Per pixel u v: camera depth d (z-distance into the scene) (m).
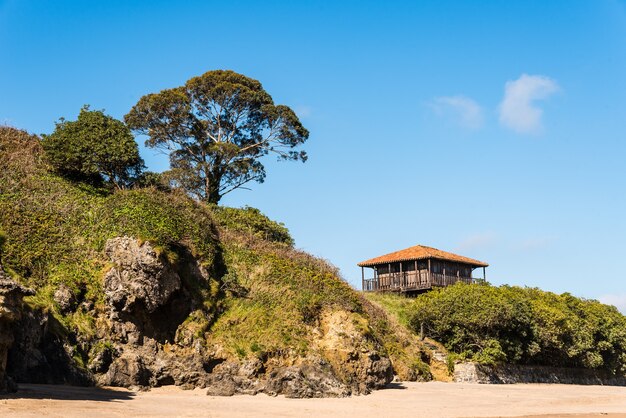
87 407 21.11
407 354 44.94
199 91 56.88
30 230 32.81
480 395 36.75
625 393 45.47
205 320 34.00
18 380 25.45
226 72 57.59
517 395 38.12
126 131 41.75
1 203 33.75
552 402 35.53
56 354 27.59
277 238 49.59
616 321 66.44
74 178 39.41
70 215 34.94
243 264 39.31
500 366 48.88
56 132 40.44
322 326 36.19
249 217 48.47
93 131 40.53
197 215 38.66
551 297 62.03
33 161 39.19
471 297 50.34
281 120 57.56
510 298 51.84
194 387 30.03
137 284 31.80
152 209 35.72
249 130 58.59
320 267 44.25
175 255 34.03
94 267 32.56
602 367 64.06
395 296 58.12
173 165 55.22
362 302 47.25
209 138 56.66
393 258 64.88
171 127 54.34
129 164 41.06
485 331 49.19
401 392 35.19
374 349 35.75
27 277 30.70
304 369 31.25
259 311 35.59
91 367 28.72
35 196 35.72
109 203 35.91
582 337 59.34
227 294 36.56
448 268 64.62
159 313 33.00
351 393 32.00
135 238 33.19
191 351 32.22
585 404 35.78
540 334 52.66
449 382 44.75
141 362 29.73
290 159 58.72
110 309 31.36
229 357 32.28
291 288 37.88
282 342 33.56
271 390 29.97
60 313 29.84
